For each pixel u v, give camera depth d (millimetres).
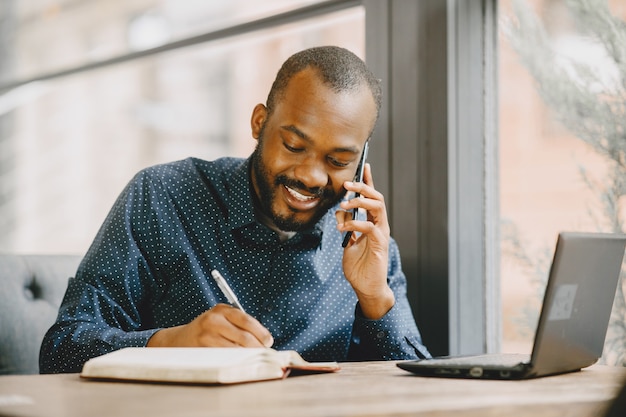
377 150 2055
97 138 3861
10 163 3764
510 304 1993
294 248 1621
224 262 1604
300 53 1501
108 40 3123
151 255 1573
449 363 1131
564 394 954
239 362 990
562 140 1919
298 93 1436
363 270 1491
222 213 1617
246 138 1897
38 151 3828
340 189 1491
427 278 1958
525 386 1022
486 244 2002
